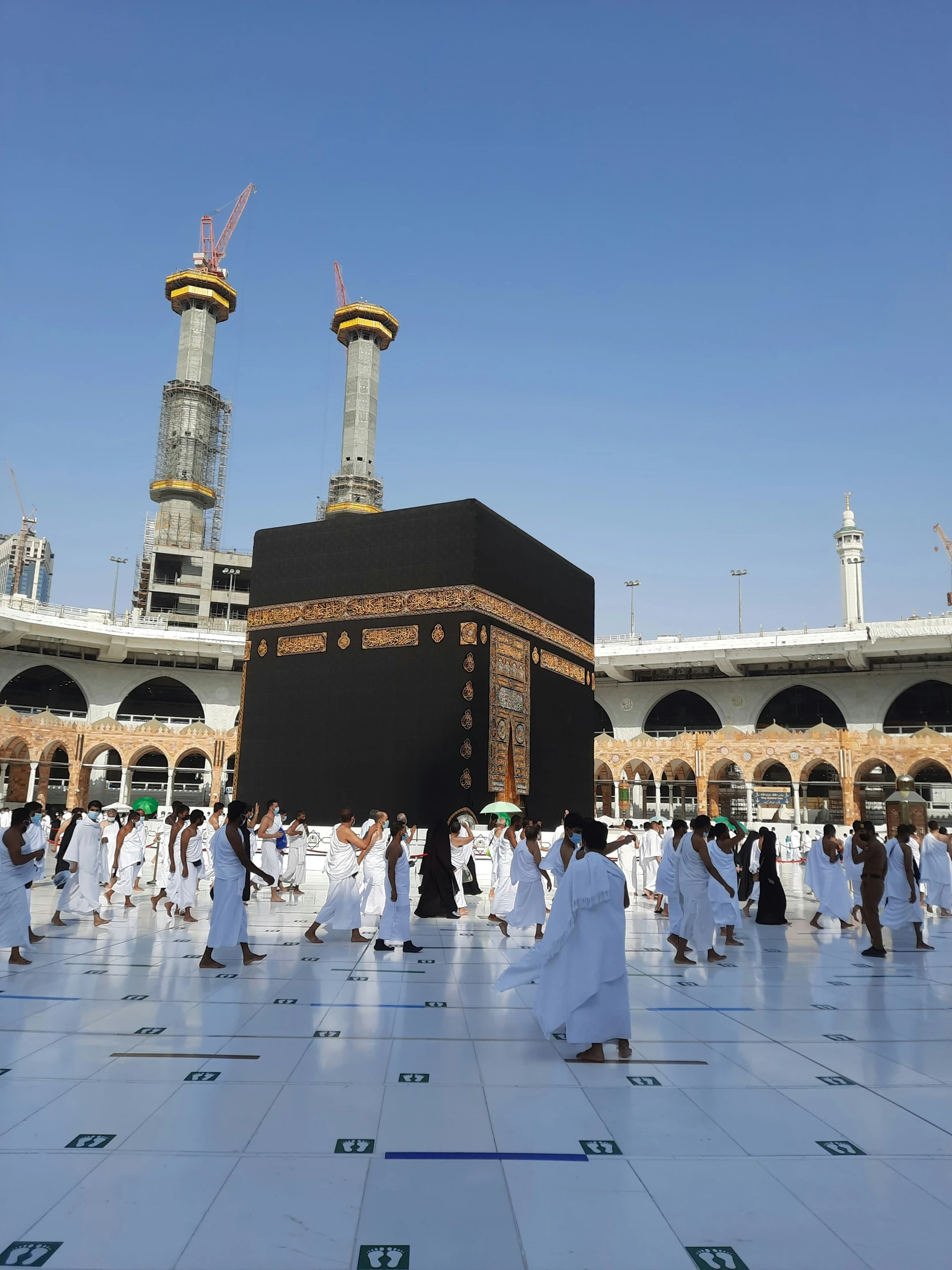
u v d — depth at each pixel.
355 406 89.44
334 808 25.91
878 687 49.94
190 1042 6.08
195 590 75.00
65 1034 6.25
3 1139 4.27
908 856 11.21
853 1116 4.77
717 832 11.65
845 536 61.59
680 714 59.38
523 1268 3.17
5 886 8.95
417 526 26.64
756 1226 3.50
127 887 15.17
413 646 25.92
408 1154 4.17
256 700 28.22
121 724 44.12
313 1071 5.49
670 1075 5.50
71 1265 3.15
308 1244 3.31
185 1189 3.75
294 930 12.25
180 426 81.69
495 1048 6.10
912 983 8.72
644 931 12.68
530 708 28.12
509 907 13.01
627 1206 3.66
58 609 50.66
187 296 84.69
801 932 12.94
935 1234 3.46
